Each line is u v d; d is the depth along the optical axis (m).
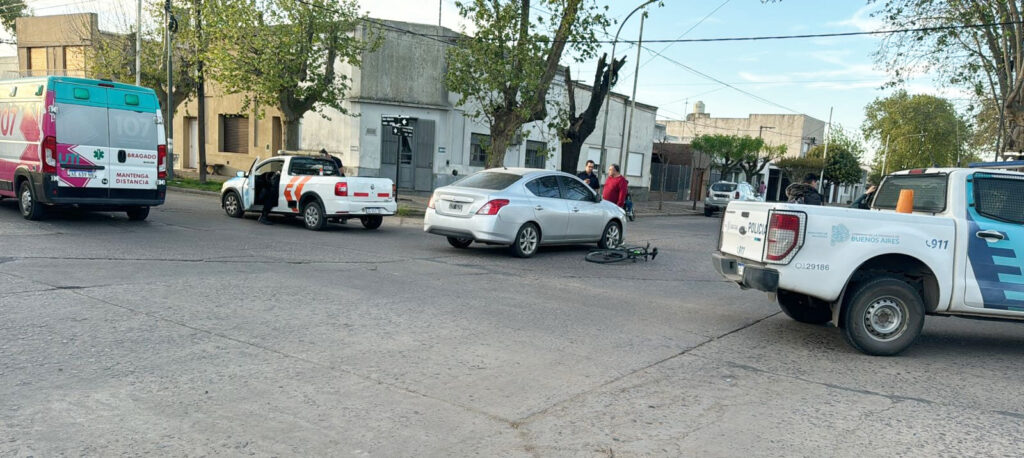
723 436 3.78
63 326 5.21
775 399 4.50
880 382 5.04
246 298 6.59
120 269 7.66
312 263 9.03
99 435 3.34
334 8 20.55
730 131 64.38
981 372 5.50
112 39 25.38
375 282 7.93
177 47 23.50
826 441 3.78
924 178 6.54
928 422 4.17
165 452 3.19
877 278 5.81
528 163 29.31
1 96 11.98
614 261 11.20
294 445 3.35
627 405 4.21
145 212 12.80
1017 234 5.94
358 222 15.95
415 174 25.17
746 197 30.55
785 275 5.75
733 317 7.29
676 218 27.20
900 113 52.66
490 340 5.60
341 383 4.30
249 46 19.94
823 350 6.00
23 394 3.81
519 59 17.58
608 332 6.18
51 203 10.96
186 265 8.20
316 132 25.23
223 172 29.22
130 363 4.45
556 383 4.57
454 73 18.50
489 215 10.54
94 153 11.33
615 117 33.31
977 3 19.38
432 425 3.71
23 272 7.14
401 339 5.45
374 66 23.88
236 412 3.73
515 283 8.55
